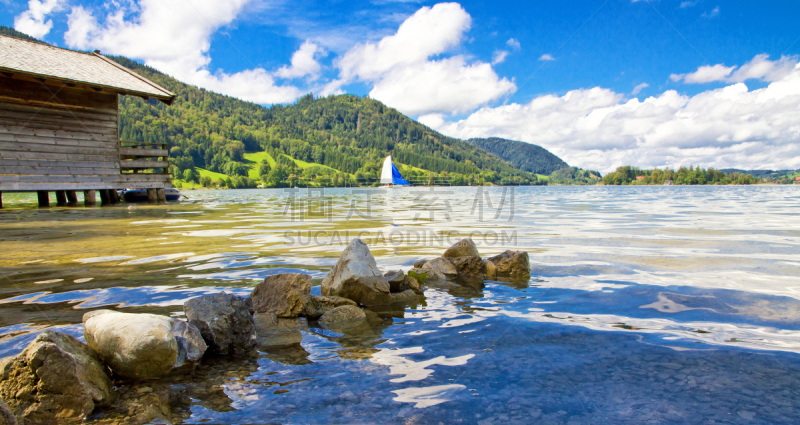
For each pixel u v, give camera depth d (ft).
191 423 6.34
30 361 6.74
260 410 6.69
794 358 8.21
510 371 7.90
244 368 8.41
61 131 57.77
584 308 12.00
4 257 19.60
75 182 59.21
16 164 54.03
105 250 21.62
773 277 15.39
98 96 61.21
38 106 55.72
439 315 11.82
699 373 7.63
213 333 9.30
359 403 6.83
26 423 6.46
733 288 13.87
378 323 11.25
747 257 19.47
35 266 17.57
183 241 25.03
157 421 6.44
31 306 11.96
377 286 13.42
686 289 13.80
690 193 140.56
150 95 61.52
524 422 6.11
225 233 29.19
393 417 6.35
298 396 7.14
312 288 14.87
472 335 9.98
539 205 67.46
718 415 6.19
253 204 72.23
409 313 12.14
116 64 67.05
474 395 7.00
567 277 15.96
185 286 14.40
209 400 7.09
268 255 20.52
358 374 7.97
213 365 8.61
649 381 7.36
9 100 53.42
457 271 17.56
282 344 9.81
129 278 15.53
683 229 30.96
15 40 60.29
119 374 8.03
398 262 19.20
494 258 17.83
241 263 18.52
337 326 11.14
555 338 9.60
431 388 7.30
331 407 6.72
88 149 60.54
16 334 9.75
